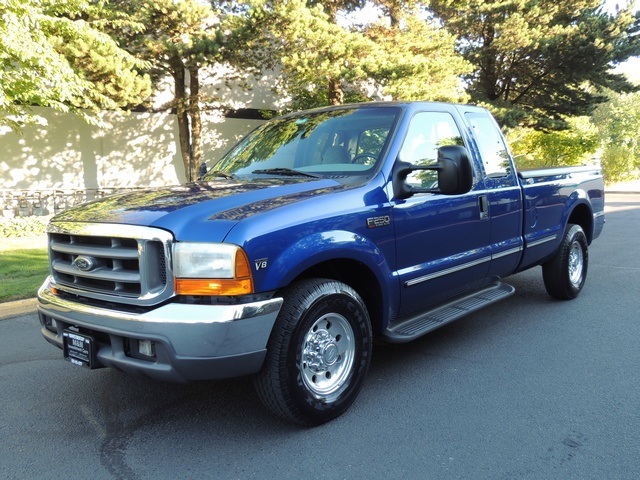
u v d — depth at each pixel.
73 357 3.47
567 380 4.28
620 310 6.26
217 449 3.32
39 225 13.17
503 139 5.59
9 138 16.98
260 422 3.66
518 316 6.09
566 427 3.53
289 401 3.31
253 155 4.89
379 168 4.02
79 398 4.11
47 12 10.53
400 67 14.77
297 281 3.48
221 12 15.76
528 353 4.90
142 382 4.40
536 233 5.80
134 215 3.29
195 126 17.23
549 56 23.80
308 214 3.43
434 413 3.74
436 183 4.52
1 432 3.59
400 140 4.21
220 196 3.53
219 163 5.12
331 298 3.47
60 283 3.60
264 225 3.19
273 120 5.38
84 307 3.34
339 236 3.54
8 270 8.73
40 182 17.59
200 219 3.17
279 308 3.22
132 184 19.30
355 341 3.69
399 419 3.65
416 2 18.83
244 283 3.07
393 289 4.00
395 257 4.00
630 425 3.55
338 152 4.37
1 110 11.94
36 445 3.41
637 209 19.22
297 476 3.01
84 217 3.47
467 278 4.81
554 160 30.31
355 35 15.09
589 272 8.42
